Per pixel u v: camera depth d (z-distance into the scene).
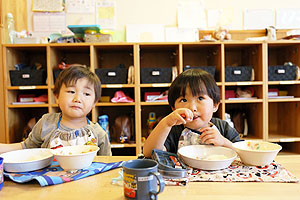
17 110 2.04
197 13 2.22
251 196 0.52
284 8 2.24
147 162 0.55
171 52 2.28
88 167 0.72
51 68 1.91
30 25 2.17
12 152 0.78
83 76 0.99
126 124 1.99
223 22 2.22
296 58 2.05
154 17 2.21
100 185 0.60
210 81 0.82
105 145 1.11
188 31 2.21
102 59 2.27
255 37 2.11
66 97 0.97
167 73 1.93
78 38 2.00
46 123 1.03
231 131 0.95
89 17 2.20
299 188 0.56
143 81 1.92
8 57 1.92
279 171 0.66
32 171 0.69
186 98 0.82
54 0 2.18
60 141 0.99
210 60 2.23
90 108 1.03
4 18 1.93
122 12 2.21
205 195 0.53
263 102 1.95
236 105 2.35
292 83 1.95
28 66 2.11
